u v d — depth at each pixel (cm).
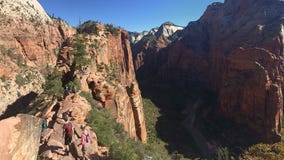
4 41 11600
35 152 1155
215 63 15575
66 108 2580
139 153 2947
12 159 916
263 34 12525
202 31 19762
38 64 13125
